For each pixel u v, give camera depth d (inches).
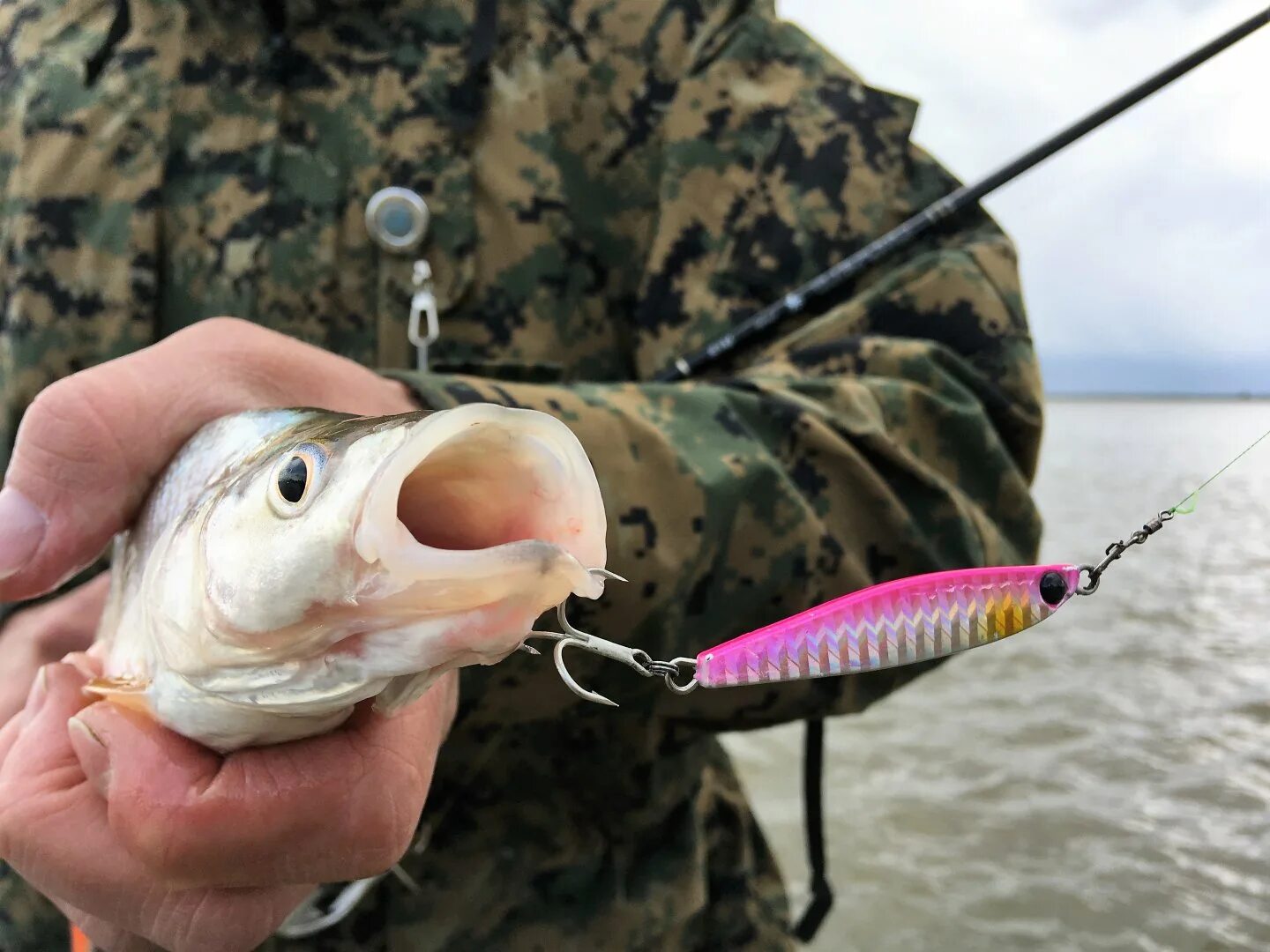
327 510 7.9
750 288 17.1
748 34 18.3
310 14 17.1
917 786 36.4
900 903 30.0
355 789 8.9
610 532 11.5
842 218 17.0
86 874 9.2
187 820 8.6
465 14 17.6
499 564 7.0
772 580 12.6
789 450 13.1
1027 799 34.9
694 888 15.6
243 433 9.9
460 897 14.7
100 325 15.8
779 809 35.9
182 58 16.8
